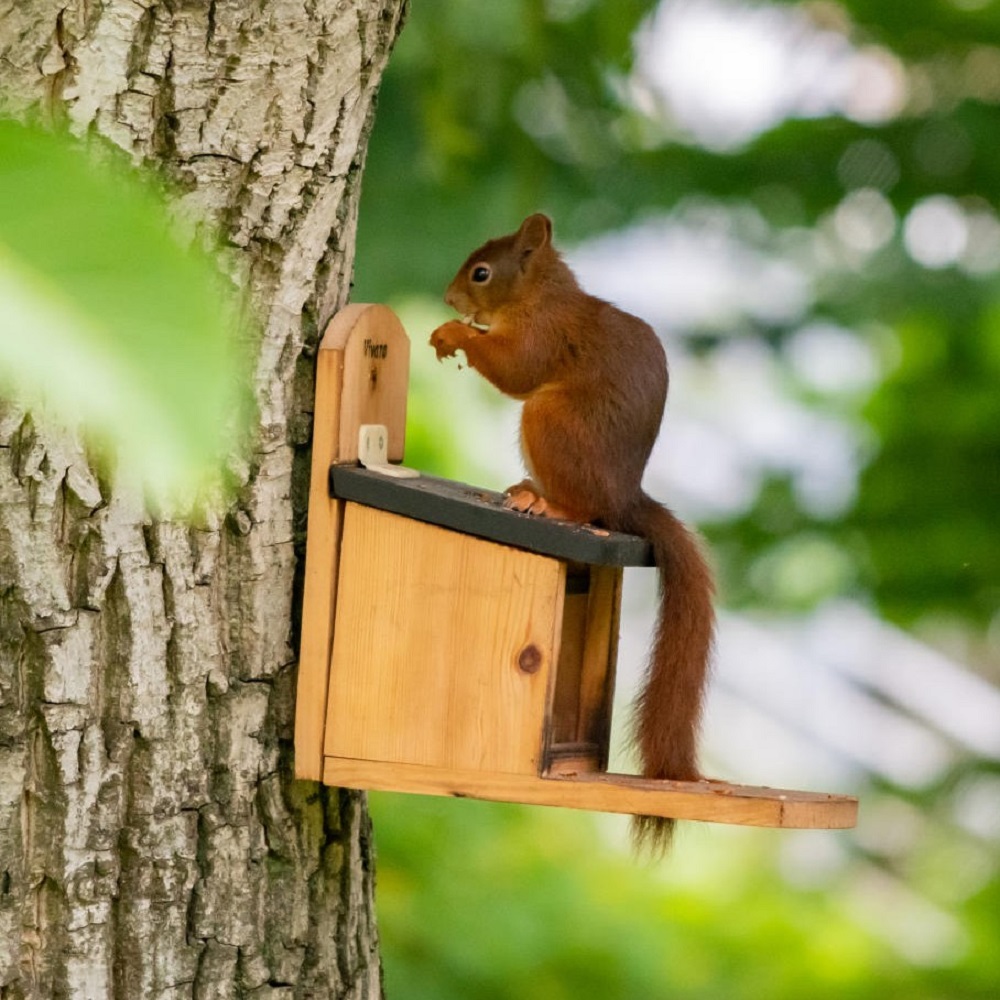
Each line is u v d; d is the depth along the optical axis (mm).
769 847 16312
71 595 5496
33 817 5527
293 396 6168
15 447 5309
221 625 5984
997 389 13969
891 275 13430
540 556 5898
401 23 6461
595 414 6930
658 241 14070
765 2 13047
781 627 15453
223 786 6020
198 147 5629
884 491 13969
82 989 5637
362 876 6730
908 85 13375
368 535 6117
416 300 13961
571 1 12609
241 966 6098
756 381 15828
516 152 13156
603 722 6621
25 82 5191
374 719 6117
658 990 11438
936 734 17922
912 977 14406
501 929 10930
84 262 1170
